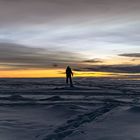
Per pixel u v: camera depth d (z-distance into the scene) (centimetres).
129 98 2117
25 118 1197
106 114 1256
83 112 1349
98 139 806
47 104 1670
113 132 894
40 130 945
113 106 1570
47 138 835
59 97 2078
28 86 3922
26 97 2200
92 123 1048
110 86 3825
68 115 1278
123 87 3588
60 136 866
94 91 2786
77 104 1686
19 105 1634
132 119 1119
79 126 999
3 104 1684
